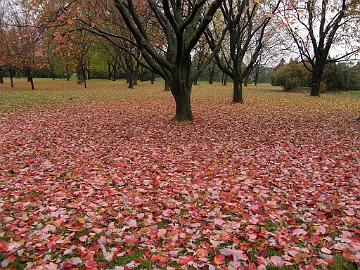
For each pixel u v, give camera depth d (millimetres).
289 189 6555
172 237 4668
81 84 51594
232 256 4168
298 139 11180
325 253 4199
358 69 40156
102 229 4977
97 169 8195
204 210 5574
